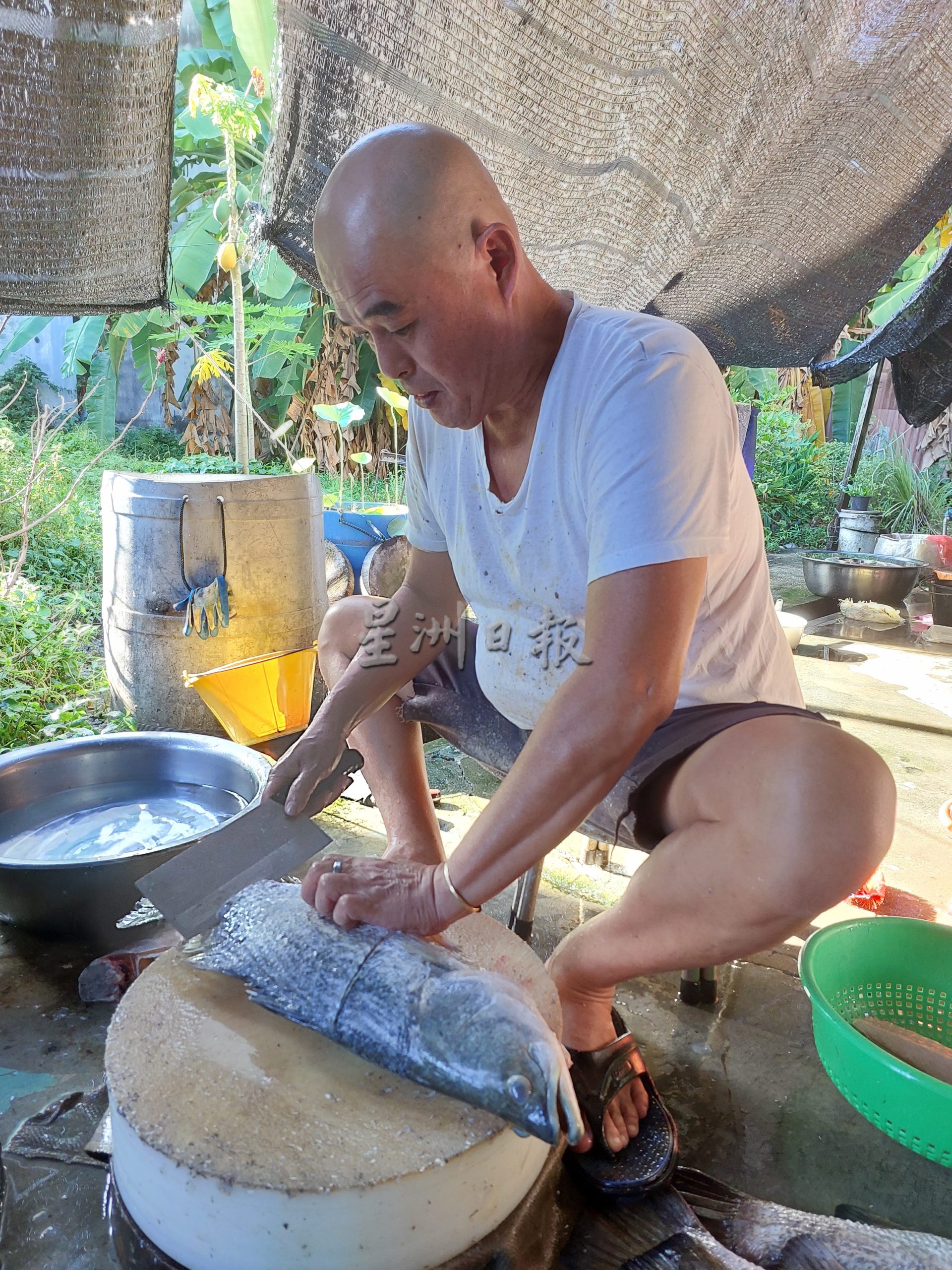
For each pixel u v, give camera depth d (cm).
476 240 116
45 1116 147
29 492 432
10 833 212
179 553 300
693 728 142
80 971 191
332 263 116
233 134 363
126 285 242
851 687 418
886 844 127
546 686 154
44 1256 124
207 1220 107
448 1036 112
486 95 227
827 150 339
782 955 206
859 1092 146
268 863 151
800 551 872
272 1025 132
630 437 119
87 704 344
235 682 286
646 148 279
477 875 120
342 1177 104
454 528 161
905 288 788
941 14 302
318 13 190
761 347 469
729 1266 119
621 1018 159
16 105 178
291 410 810
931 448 926
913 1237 120
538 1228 125
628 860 248
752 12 260
